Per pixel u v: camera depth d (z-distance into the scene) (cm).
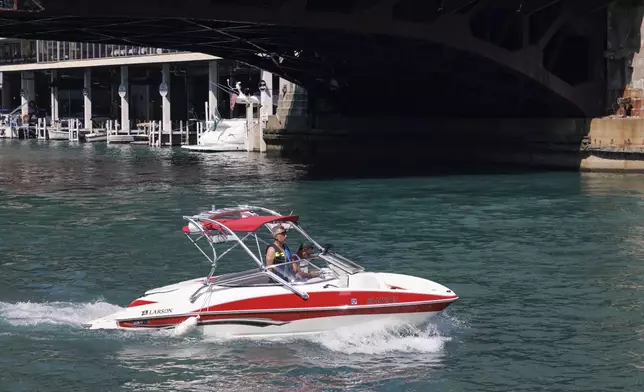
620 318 1853
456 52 4725
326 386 1460
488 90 5459
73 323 1784
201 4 3828
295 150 7162
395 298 1702
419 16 4575
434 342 1683
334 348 1641
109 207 3578
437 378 1501
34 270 2303
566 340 1706
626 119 5119
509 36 5075
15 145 8994
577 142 5322
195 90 9944
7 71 11494
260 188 4322
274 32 4534
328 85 6247
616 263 2403
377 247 2650
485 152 5931
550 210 3453
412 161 6138
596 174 5025
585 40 5472
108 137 9162
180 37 4828
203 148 7681
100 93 11750
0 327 1756
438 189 4225
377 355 1606
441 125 6200
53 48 10344
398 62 4984
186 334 1692
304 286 1706
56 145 8956
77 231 2930
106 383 1473
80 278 2206
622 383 1483
